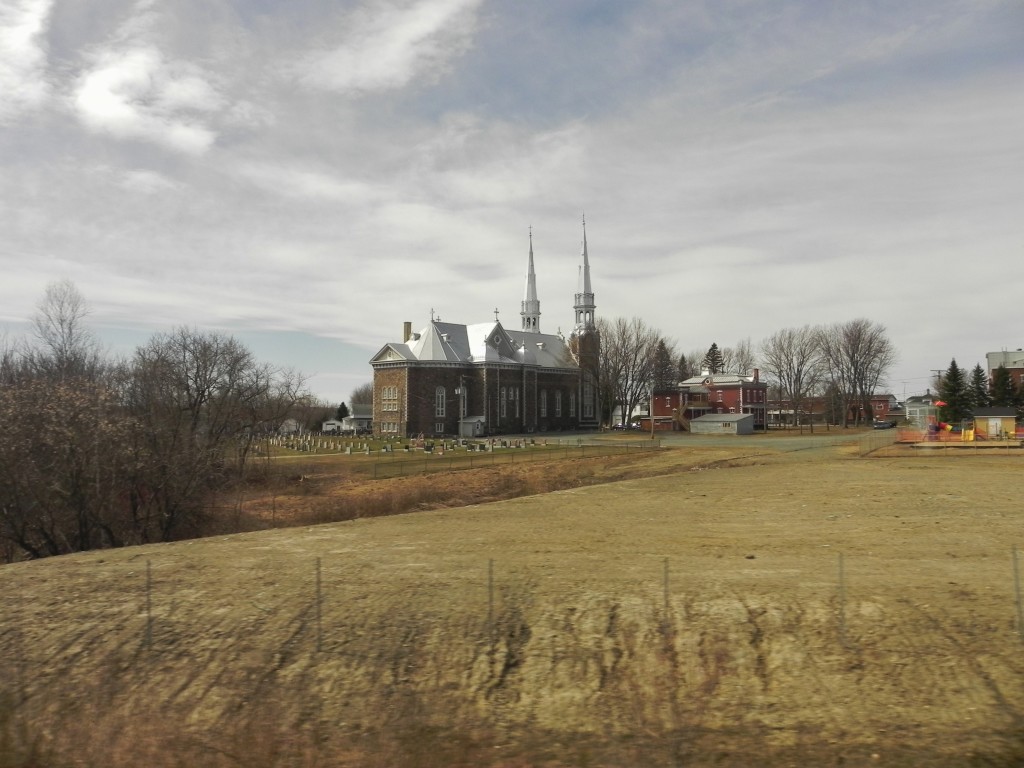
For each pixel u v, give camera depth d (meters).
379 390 119.38
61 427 29.59
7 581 20.31
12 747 12.49
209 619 16.69
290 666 14.55
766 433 107.81
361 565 20.69
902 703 12.26
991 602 15.45
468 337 127.44
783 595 16.19
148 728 12.91
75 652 15.62
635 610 15.76
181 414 45.19
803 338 133.75
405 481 52.19
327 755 11.79
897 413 169.25
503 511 31.84
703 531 25.16
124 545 31.69
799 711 12.27
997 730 11.48
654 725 12.23
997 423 69.31
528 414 126.50
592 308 137.25
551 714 12.73
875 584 16.86
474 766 11.27
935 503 29.98
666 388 122.00
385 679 13.95
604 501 34.59
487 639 14.99
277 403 61.50
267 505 41.75
